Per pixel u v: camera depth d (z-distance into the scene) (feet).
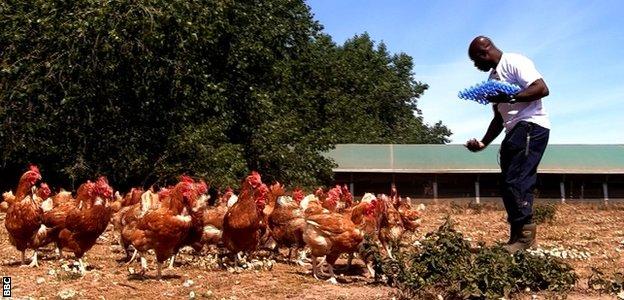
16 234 30.07
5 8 58.23
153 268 30.40
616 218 78.84
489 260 23.02
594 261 34.12
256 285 25.91
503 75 24.70
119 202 44.04
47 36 55.42
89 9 55.67
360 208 29.43
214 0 63.67
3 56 58.90
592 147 127.85
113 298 23.18
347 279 28.07
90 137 61.31
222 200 39.73
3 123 57.47
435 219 76.02
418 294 22.54
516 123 24.97
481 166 113.80
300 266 31.99
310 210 29.55
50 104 58.08
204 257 33.68
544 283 23.58
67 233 28.58
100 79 58.18
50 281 26.35
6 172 74.64
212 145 65.10
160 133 63.10
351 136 132.26
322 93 121.49
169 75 61.00
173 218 25.99
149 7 56.90
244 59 72.38
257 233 30.63
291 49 102.32
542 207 69.51
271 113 74.90
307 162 77.51
